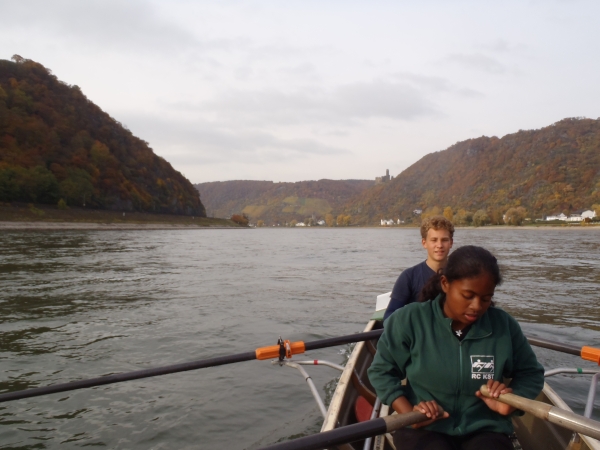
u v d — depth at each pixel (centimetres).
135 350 646
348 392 334
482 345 209
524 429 308
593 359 312
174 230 9106
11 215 6159
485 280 191
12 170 6831
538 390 218
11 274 1453
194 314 888
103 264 1838
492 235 7050
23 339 696
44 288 1183
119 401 480
